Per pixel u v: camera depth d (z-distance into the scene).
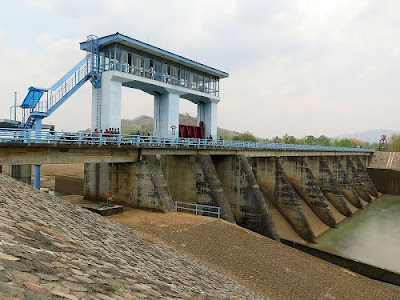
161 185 24.62
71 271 5.16
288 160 45.44
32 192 12.94
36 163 19.30
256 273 16.00
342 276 18.84
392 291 18.14
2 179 12.24
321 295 15.66
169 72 34.91
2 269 3.95
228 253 17.41
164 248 14.08
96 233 10.47
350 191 54.34
